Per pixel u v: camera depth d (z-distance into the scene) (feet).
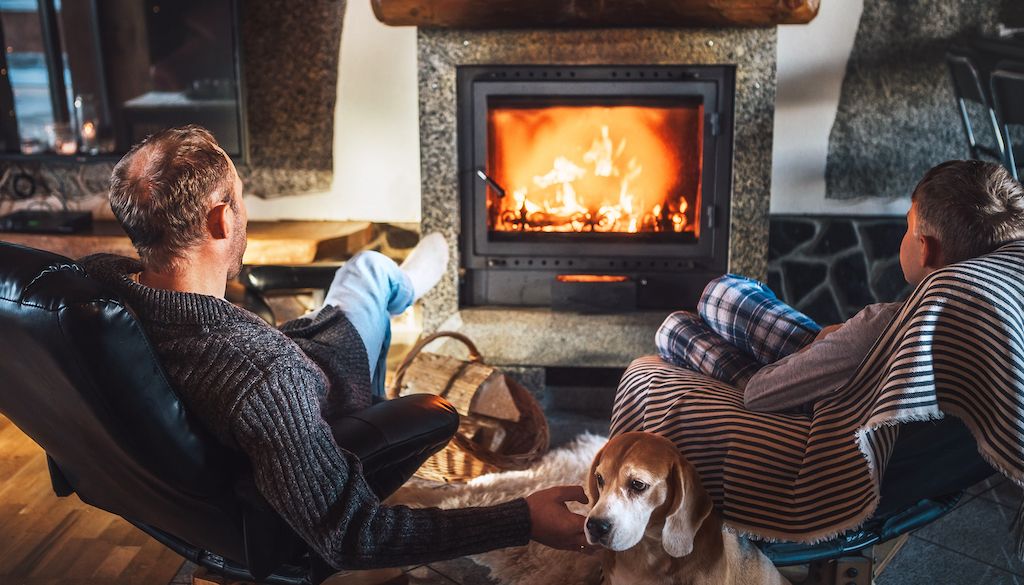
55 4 11.25
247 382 4.33
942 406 4.87
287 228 11.17
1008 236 5.19
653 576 5.21
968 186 5.24
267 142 11.57
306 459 4.35
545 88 10.03
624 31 9.75
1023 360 4.82
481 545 4.75
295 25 11.21
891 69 10.79
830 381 5.54
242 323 4.53
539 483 7.83
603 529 4.75
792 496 5.41
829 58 10.85
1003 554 7.04
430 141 10.12
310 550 4.87
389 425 5.34
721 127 10.03
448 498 7.63
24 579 6.75
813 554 5.67
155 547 7.26
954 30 10.59
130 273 4.96
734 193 10.11
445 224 10.31
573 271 10.57
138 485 4.58
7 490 8.20
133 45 11.18
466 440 7.75
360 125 11.48
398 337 11.83
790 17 9.39
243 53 11.29
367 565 4.46
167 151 4.57
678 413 5.96
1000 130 10.45
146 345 4.17
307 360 4.64
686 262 10.46
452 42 9.86
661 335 7.13
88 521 7.66
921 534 7.34
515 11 9.52
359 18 11.16
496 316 10.34
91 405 4.11
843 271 11.34
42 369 4.15
